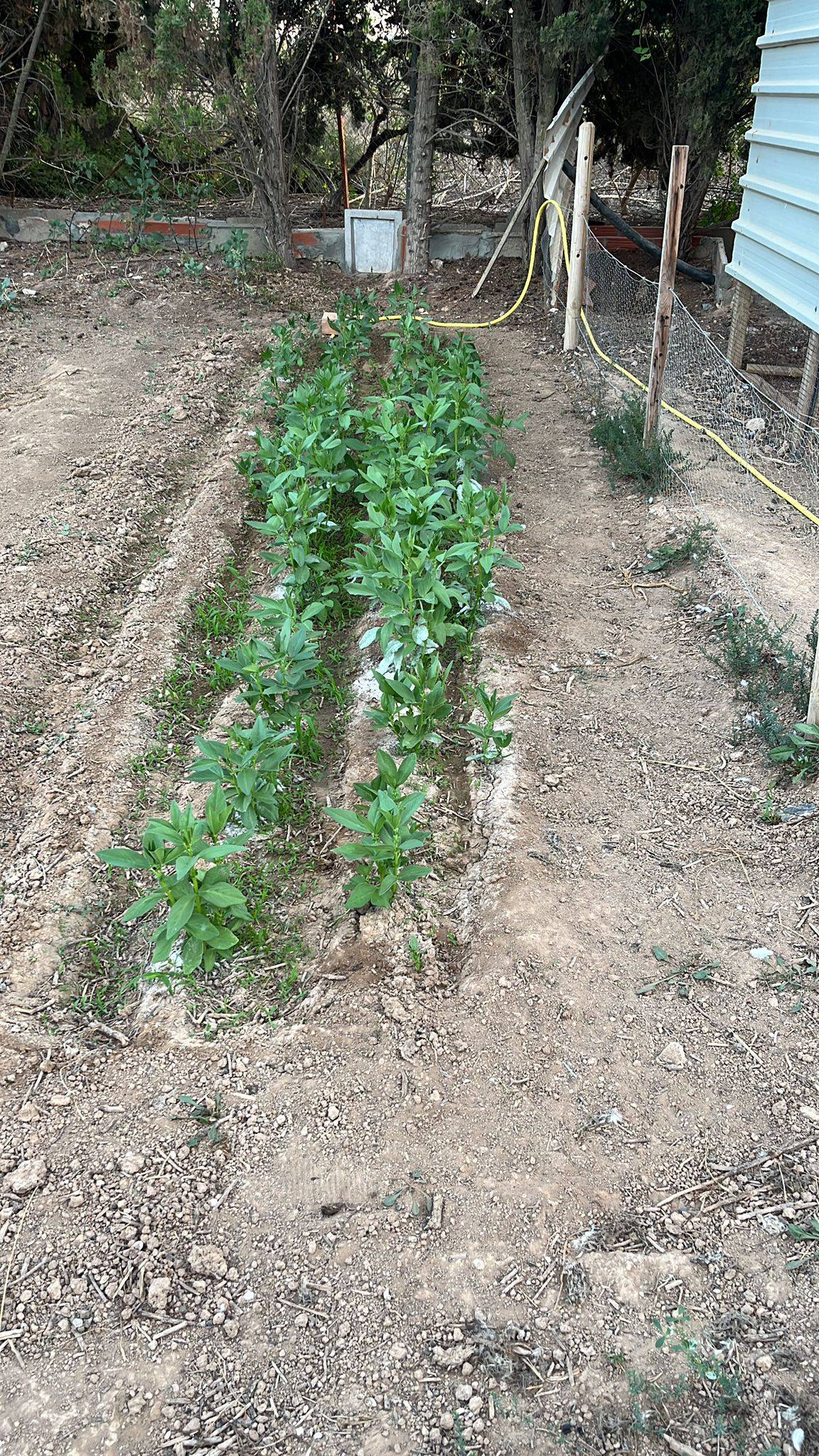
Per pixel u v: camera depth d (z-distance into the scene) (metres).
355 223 11.96
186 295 10.84
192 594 5.82
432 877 3.94
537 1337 2.53
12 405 8.36
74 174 12.66
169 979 3.58
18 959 3.65
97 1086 3.20
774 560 5.78
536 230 10.28
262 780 3.97
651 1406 2.40
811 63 5.70
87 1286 2.66
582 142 8.71
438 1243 2.73
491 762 4.48
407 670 4.67
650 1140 2.98
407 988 3.46
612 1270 2.66
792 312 5.87
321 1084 3.15
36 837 4.15
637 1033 3.28
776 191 6.26
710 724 4.70
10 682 5.01
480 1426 2.37
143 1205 2.84
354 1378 2.47
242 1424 2.39
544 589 5.91
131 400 8.40
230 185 13.56
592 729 4.72
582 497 6.99
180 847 3.40
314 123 13.27
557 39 9.81
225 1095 3.15
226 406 8.32
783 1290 2.61
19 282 11.16
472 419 6.57
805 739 4.30
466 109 11.75
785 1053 3.21
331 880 4.01
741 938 3.62
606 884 3.86
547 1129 3.00
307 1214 2.81
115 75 10.45
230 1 10.52
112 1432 2.38
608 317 9.76
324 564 5.48
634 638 5.42
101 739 4.68
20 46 11.87
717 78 9.86
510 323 10.52
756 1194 2.83
